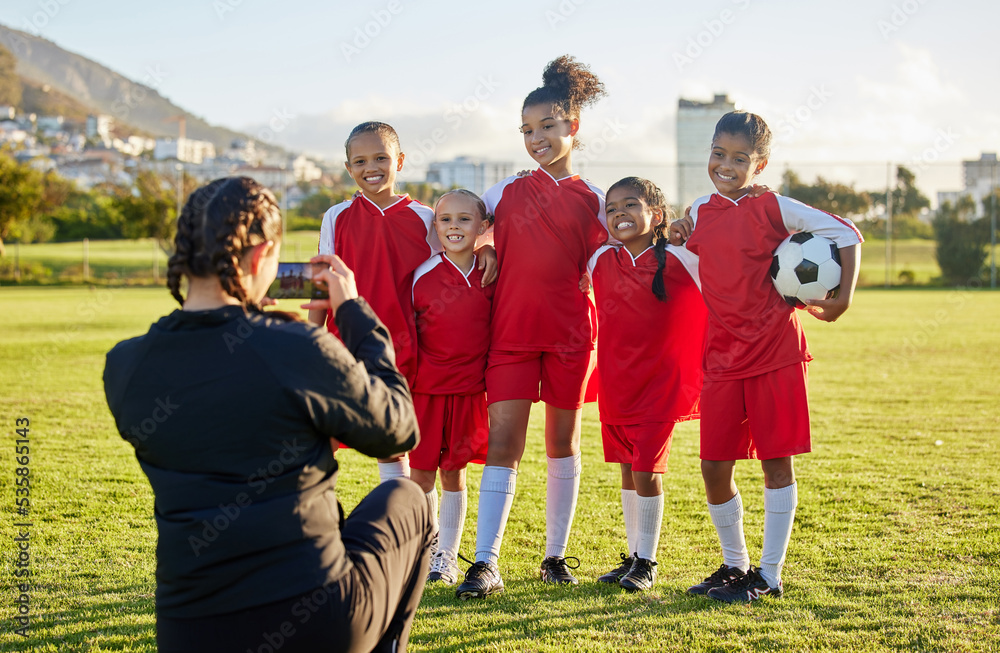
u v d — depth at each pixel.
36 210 37.50
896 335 14.35
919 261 34.53
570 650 2.66
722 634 2.79
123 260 37.62
